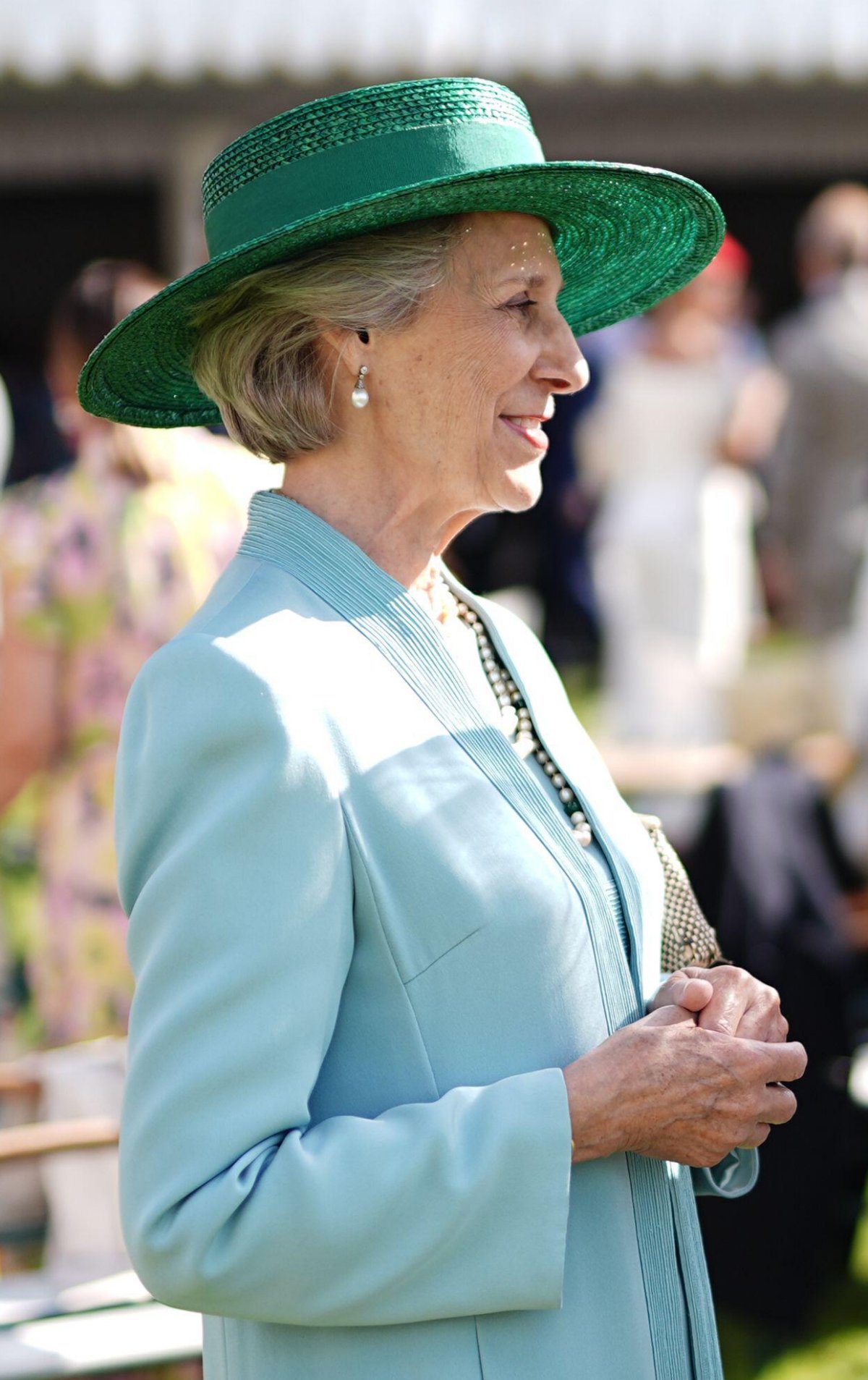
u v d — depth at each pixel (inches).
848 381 541.3
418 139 127.0
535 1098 119.0
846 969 284.8
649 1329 125.3
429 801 122.0
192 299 131.1
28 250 868.6
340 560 129.3
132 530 231.0
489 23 610.9
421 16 606.2
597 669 524.1
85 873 232.7
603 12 618.2
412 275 127.0
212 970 114.7
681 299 529.0
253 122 649.6
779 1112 125.5
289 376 131.5
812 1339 284.5
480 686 139.7
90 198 861.8
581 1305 122.6
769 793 290.8
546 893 123.6
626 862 135.0
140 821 119.6
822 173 890.1
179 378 149.0
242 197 130.1
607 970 127.2
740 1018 128.5
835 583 548.1
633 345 535.8
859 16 629.3
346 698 122.2
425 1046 120.5
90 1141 205.0
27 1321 203.8
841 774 371.6
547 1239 117.3
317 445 132.7
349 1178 114.4
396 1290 116.0
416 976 120.4
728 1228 281.4
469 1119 117.9
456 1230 116.0
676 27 622.2
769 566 544.7
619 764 376.2
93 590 231.1
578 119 689.0
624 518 522.0
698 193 141.4
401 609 128.7
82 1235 219.0
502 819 124.6
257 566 129.6
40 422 645.3
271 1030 114.3
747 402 540.7
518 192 126.5
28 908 250.4
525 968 122.1
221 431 300.5
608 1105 120.6
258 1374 123.6
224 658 119.3
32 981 242.4
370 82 602.2
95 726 232.5
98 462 235.0
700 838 291.4
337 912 117.7
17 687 233.1
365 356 129.9
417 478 132.4
